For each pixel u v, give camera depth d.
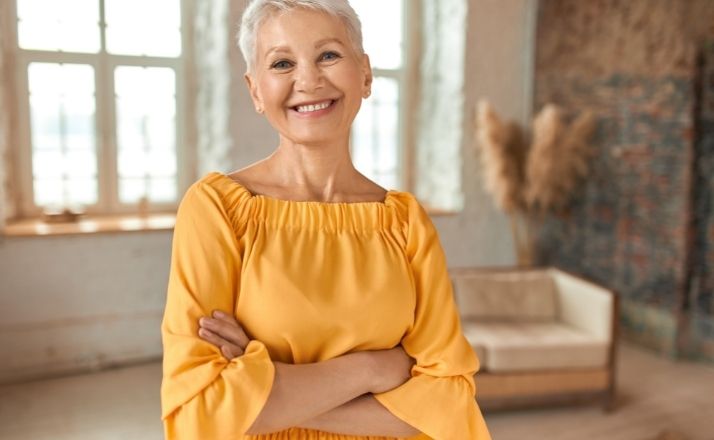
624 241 5.14
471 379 1.23
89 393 4.19
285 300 1.11
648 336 5.00
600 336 3.90
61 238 4.43
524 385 3.75
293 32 1.13
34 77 4.86
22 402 4.03
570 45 5.52
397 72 6.03
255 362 1.05
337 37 1.15
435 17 5.92
